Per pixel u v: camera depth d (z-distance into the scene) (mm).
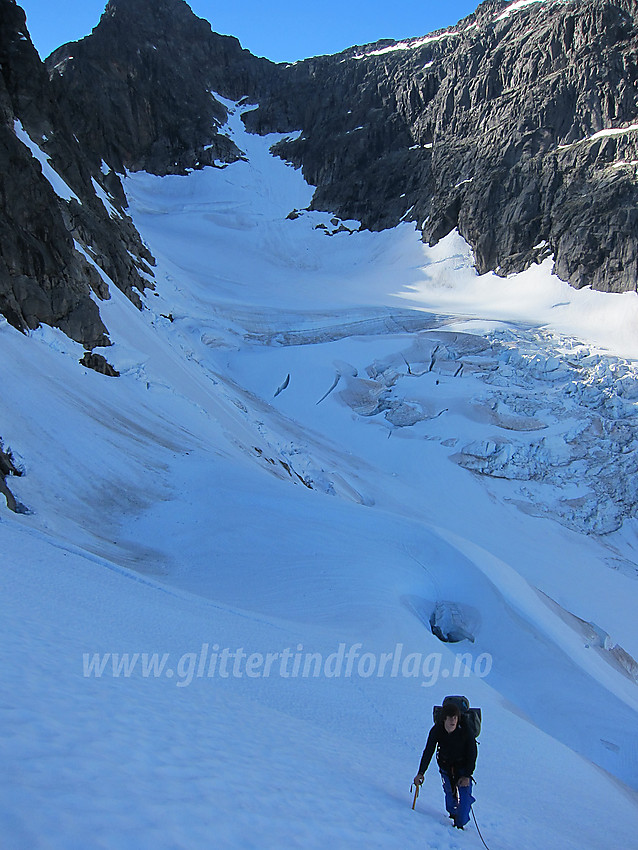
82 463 24578
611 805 11719
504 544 41781
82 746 4113
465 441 50031
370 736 9812
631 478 46281
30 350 28344
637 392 51531
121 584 13977
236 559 21500
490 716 13633
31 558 12914
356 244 90375
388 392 55719
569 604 35844
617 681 20859
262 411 52156
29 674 5500
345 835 4645
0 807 2949
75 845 2875
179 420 32688
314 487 40844
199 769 4613
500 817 7703
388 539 23266
